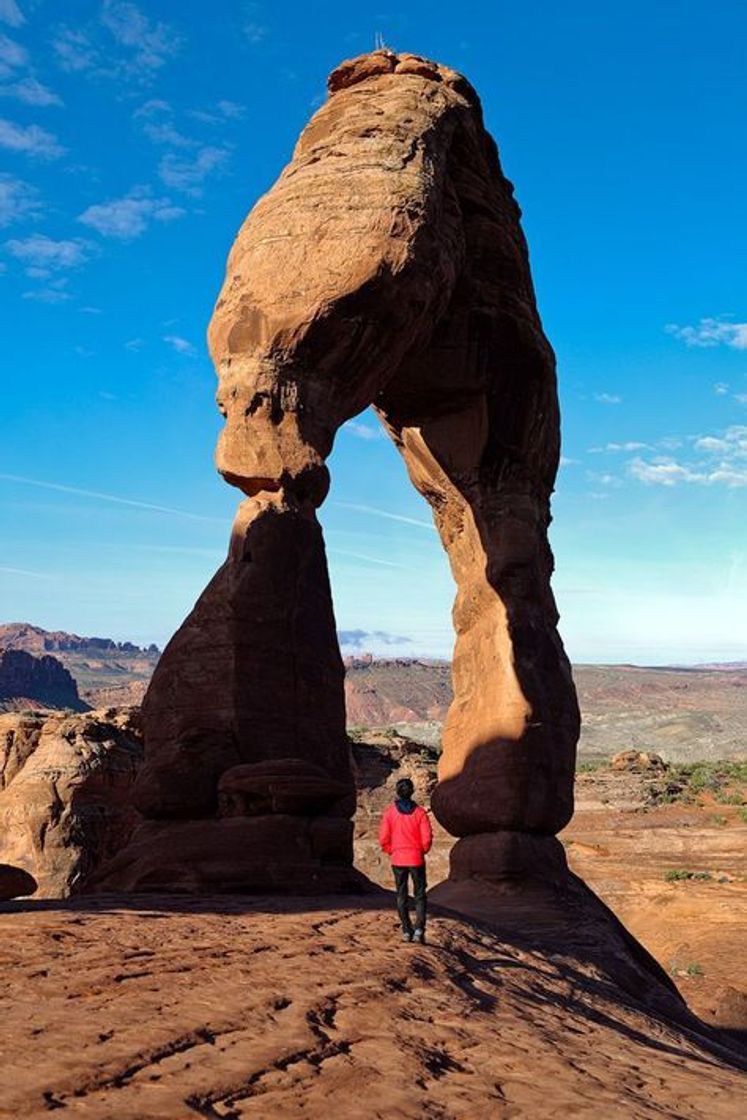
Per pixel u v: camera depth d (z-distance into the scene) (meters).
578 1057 7.47
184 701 15.56
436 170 18.94
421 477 23.97
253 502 16.64
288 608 16.11
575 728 22.20
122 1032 5.52
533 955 13.12
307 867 14.20
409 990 8.37
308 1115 4.68
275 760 14.85
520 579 22.31
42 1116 4.06
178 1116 4.30
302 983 7.63
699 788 73.50
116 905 11.12
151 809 14.96
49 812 31.38
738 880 48.25
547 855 20.70
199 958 7.99
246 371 17.02
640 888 47.81
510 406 23.17
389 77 21.02
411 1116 4.92
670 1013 15.98
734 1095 6.93
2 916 9.23
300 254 17.39
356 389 18.03
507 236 22.70
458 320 22.39
